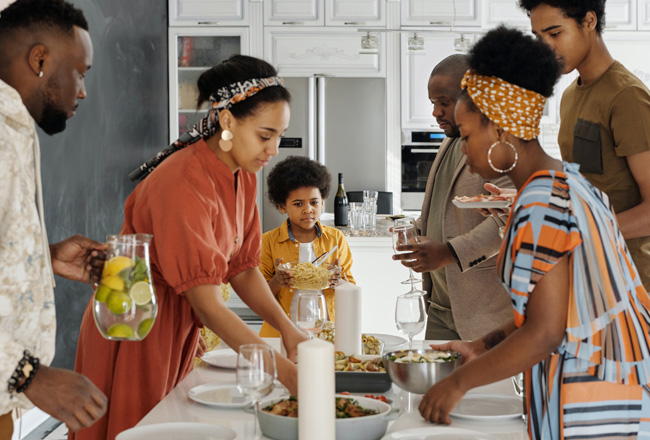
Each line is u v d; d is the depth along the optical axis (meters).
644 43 6.53
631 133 2.09
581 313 1.25
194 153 1.75
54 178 3.79
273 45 6.41
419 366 1.49
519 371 1.28
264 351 1.23
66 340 4.02
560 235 1.25
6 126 1.26
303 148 6.45
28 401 1.33
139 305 1.30
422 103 6.48
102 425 1.79
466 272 2.27
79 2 4.15
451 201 2.37
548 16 2.12
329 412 1.17
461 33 5.91
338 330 1.98
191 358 1.91
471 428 1.38
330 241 2.98
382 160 6.52
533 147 1.38
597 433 1.28
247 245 1.97
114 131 4.91
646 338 1.30
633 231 2.07
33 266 1.28
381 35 6.42
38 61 1.37
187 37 6.45
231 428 1.37
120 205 5.08
